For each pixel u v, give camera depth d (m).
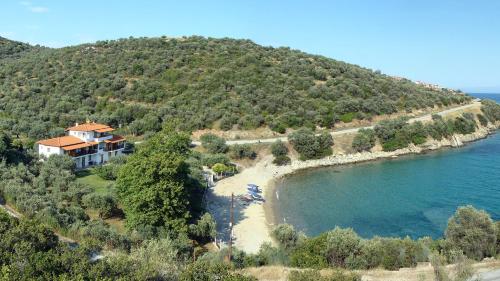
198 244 54.59
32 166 70.56
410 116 140.62
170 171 52.97
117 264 29.66
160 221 53.03
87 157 85.31
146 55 153.12
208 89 132.62
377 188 86.81
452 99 168.75
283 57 169.12
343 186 88.88
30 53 188.75
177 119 118.06
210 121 119.06
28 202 50.88
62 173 69.38
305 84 142.75
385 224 66.19
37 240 32.81
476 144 133.88
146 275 28.91
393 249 42.06
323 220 68.38
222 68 144.50
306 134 110.94
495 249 43.97
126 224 53.31
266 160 104.44
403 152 118.81
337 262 41.97
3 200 54.06
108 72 141.25
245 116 120.44
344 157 111.38
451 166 104.50
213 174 90.00
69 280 26.23
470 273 36.44
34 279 26.44
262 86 137.50
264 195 81.88
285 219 68.69
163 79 139.12
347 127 127.62
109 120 116.19
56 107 118.56
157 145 65.88
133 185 53.66
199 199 71.31
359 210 73.12
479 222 44.59
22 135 103.31
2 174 60.19
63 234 46.84
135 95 129.50
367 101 139.12
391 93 153.25
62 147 80.75
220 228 62.41
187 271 29.66
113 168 76.25
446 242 44.28
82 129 87.62
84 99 127.00
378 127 120.75
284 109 127.62
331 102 134.62
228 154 104.00
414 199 78.62
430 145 124.81
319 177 96.69
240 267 42.41
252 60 153.00
